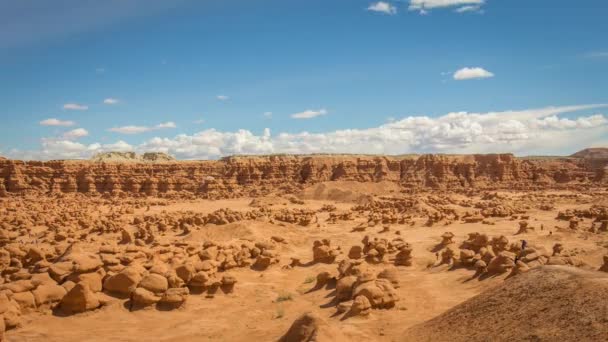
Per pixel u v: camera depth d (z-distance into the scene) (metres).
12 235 63.12
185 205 130.88
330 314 28.75
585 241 53.53
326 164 177.00
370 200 120.38
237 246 49.12
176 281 32.16
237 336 26.20
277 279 40.53
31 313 27.33
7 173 147.50
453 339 20.00
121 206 121.00
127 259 37.62
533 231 63.16
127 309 29.59
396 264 45.22
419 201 101.31
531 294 19.81
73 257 32.53
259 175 175.25
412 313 27.58
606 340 15.17
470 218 76.88
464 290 33.47
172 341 25.41
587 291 17.94
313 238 64.88
